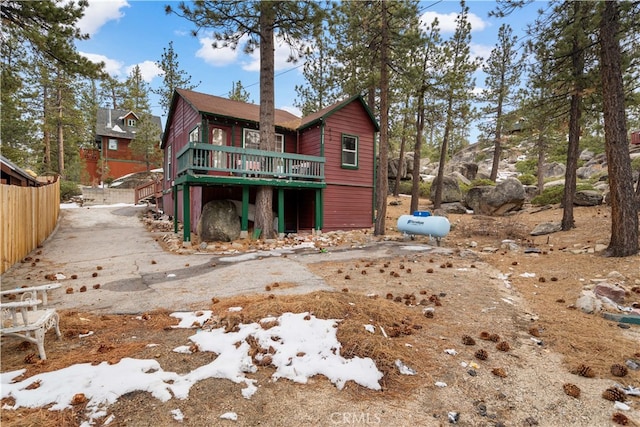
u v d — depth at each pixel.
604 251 7.21
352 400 2.54
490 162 40.94
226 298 4.94
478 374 2.94
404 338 3.53
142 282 6.04
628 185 6.86
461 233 12.07
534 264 7.32
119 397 2.44
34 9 8.74
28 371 2.78
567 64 9.87
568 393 2.68
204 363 2.98
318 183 12.51
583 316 4.43
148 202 21.38
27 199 8.63
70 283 6.00
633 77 9.70
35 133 26.11
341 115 14.21
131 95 39.94
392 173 24.48
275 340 3.24
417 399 2.58
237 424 2.25
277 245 10.35
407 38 12.02
